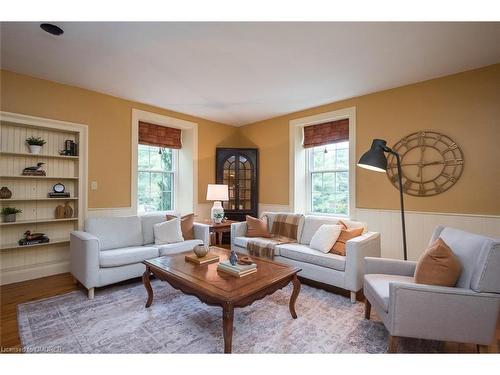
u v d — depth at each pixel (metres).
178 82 3.30
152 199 4.52
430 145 3.18
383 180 3.54
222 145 5.26
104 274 2.62
